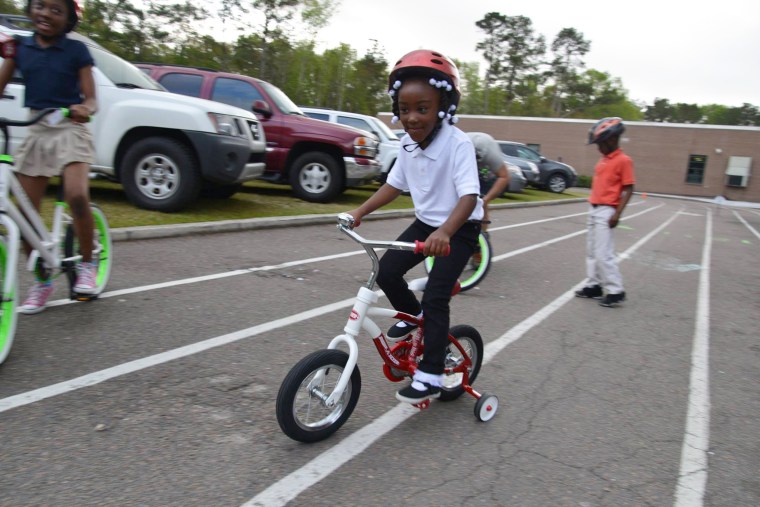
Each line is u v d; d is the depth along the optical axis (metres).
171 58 40.31
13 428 2.74
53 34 3.82
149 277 5.35
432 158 2.98
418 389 2.99
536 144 41.34
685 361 4.55
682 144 38.38
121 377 3.35
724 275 8.62
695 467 2.94
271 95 10.61
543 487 2.66
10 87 6.84
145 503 2.30
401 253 3.18
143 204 7.66
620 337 5.04
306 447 2.83
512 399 3.60
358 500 2.45
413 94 2.81
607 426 3.32
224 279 5.56
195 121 7.43
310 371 2.74
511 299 6.04
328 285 5.77
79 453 2.60
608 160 5.96
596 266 6.26
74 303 4.48
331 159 10.48
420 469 2.73
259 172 8.66
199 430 2.88
